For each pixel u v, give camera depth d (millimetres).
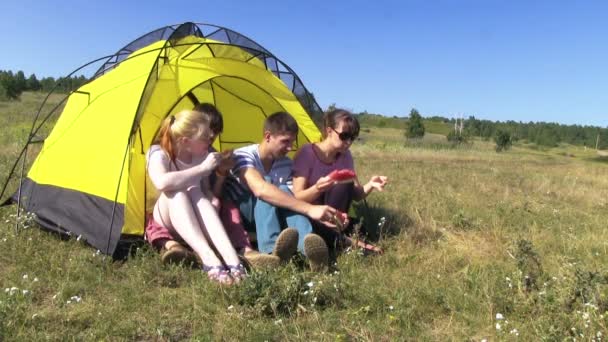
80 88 5469
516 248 4164
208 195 4223
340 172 4293
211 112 4375
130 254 4137
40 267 3770
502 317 3076
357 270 3963
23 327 2848
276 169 4680
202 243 3783
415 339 3008
